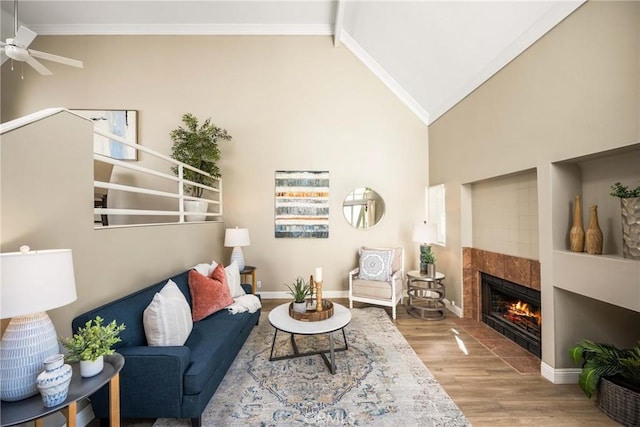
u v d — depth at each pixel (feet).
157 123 14.20
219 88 14.39
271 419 5.61
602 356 5.92
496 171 9.11
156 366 5.03
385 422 5.54
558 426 5.47
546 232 7.07
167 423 5.53
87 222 5.67
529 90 7.64
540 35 7.20
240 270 12.22
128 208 14.11
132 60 14.17
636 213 5.17
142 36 14.24
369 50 14.14
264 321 11.09
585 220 6.72
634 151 5.66
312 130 14.58
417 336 9.58
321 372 7.34
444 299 12.59
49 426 4.83
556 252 6.78
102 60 14.08
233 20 13.96
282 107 14.55
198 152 12.44
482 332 9.92
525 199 8.68
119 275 6.57
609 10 5.48
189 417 5.11
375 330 10.07
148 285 7.73
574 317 6.86
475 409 5.92
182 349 5.32
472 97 10.57
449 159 12.40
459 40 9.72
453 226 12.08
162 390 5.03
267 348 8.73
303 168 14.57
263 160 14.48
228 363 6.86
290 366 7.64
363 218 14.65
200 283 8.26
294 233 14.43
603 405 5.79
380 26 12.14
